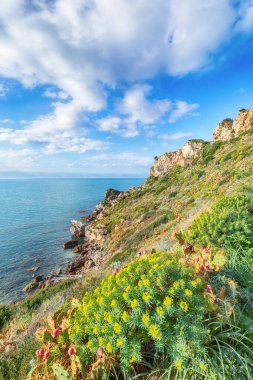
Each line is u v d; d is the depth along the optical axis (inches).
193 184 1327.5
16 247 1547.7
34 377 100.3
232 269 134.3
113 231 1412.4
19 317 335.0
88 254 1274.6
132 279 105.3
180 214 792.3
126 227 1273.4
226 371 75.9
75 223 2116.1
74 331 96.5
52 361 98.4
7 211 3356.3
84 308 100.5
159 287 95.7
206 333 82.9
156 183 2183.8
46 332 115.6
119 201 2257.6
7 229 2111.2
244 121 1689.2
